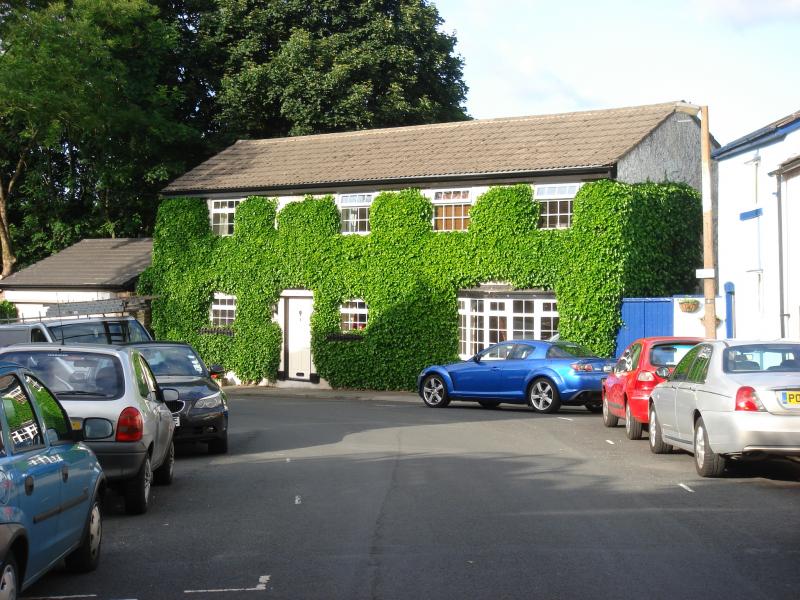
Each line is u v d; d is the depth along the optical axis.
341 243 33.44
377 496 11.12
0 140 42.62
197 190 36.06
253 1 44.12
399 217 32.31
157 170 42.44
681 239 31.22
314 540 8.84
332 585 7.23
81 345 11.35
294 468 13.68
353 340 33.16
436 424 20.00
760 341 12.92
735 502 10.59
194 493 11.71
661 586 7.09
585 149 30.12
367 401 28.75
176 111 45.28
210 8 45.59
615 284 28.62
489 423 20.17
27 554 6.13
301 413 23.38
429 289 31.77
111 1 39.66
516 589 7.04
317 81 41.38
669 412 14.00
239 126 43.50
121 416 10.23
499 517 9.79
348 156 35.31
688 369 13.79
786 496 10.99
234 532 9.31
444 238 31.52
